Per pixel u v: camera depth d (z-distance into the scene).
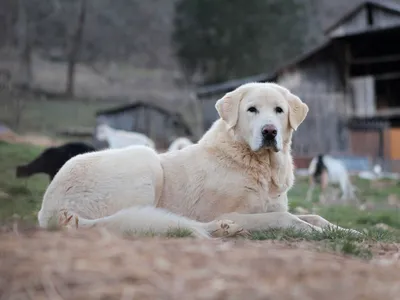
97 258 3.61
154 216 5.49
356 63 34.75
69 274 3.22
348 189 19.30
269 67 61.22
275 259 3.90
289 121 6.72
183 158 6.72
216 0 60.53
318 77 34.38
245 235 5.78
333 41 33.94
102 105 57.53
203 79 64.88
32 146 24.77
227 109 6.67
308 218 6.48
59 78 66.00
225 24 61.09
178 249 4.10
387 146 33.72
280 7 62.41
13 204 9.52
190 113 56.59
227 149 6.52
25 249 3.81
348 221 11.16
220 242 4.82
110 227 5.43
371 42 34.88
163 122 40.53
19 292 2.96
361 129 34.28
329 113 34.28
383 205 17.45
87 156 6.62
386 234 6.32
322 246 4.96
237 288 3.11
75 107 54.69
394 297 3.13
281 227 6.01
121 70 72.62
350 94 34.56
